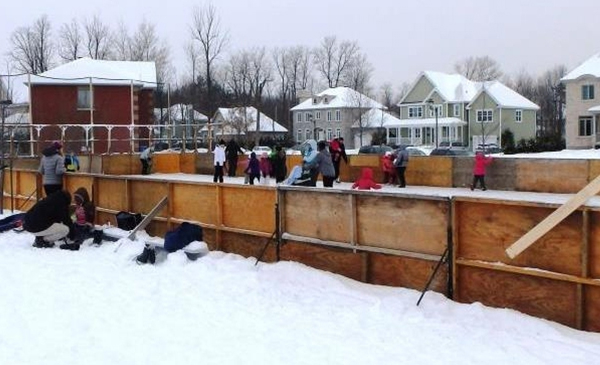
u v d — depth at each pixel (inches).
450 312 284.0
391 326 265.4
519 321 265.3
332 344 244.7
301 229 374.0
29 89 1804.9
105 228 483.8
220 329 264.8
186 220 453.4
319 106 3597.4
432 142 3117.6
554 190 805.9
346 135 3516.2
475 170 859.4
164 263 389.1
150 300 309.7
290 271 350.9
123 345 245.6
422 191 852.0
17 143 1275.8
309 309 293.1
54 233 446.6
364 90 3722.9
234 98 3627.0
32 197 668.7
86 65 1936.5
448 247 304.0
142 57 3277.6
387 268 333.7
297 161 1091.9
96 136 1809.8
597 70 2353.6
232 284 336.5
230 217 420.2
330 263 358.3
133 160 1305.4
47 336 257.1
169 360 229.1
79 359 231.1
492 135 3002.0
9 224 518.0
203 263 380.5
